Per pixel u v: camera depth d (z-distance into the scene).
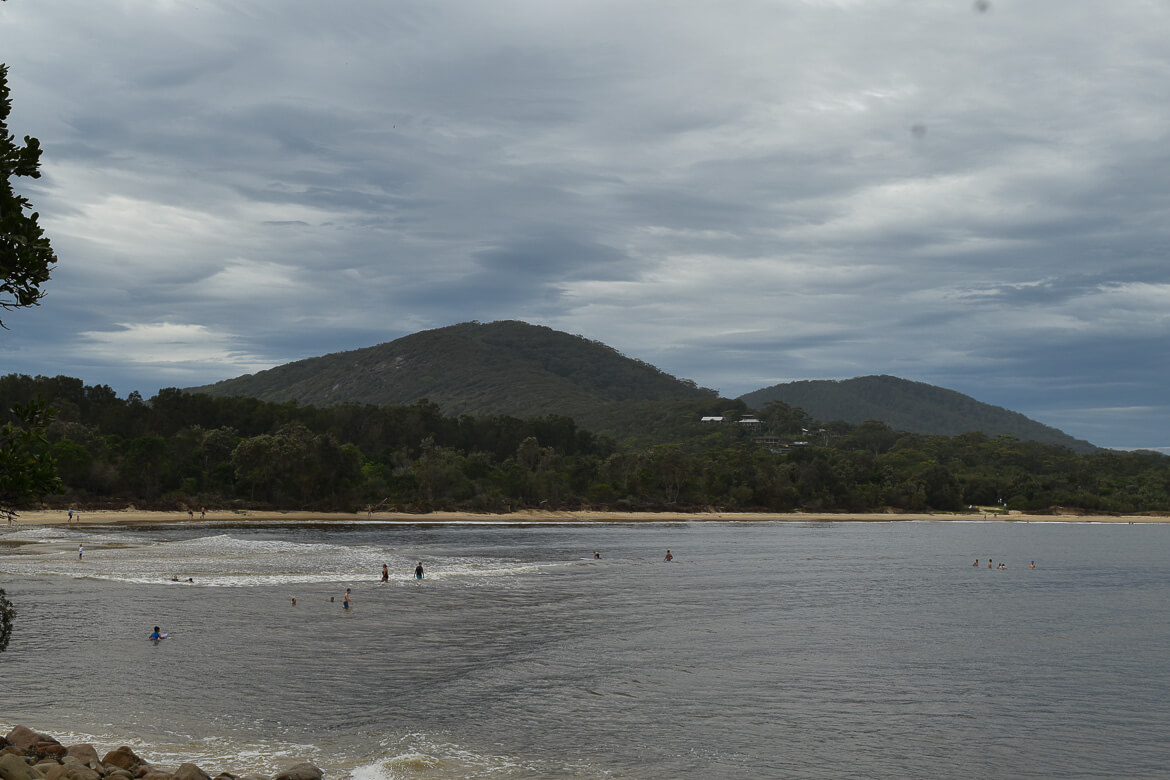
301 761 27.98
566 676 41.19
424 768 27.75
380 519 168.75
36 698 34.25
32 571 71.50
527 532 149.88
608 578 81.31
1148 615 65.12
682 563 98.62
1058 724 35.34
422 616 56.66
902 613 64.25
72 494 151.88
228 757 28.02
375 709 34.69
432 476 194.12
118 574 70.69
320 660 43.00
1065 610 67.56
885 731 33.91
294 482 170.88
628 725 33.66
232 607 57.03
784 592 75.00
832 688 40.34
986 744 32.66
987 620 61.53
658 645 49.16
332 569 80.12
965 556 119.19
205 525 139.25
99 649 43.34
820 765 29.86
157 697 35.19
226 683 37.88
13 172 16.67
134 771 23.50
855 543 141.25
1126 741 33.28
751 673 42.88
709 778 28.22
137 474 159.12
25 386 187.12
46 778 21.27
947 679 42.66
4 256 15.42
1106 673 44.47
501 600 64.81
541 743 31.05
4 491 16.25
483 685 39.00
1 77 16.78
